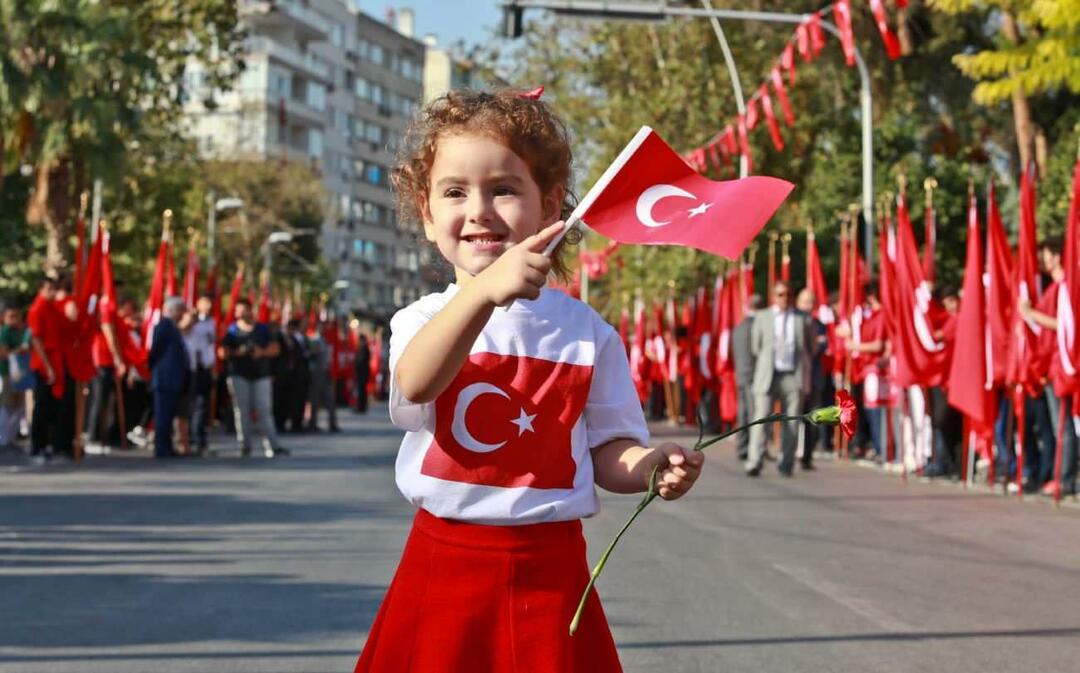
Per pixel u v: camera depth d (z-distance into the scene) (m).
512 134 3.19
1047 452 14.56
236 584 8.98
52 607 8.21
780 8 33.03
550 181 3.27
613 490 3.36
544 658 3.20
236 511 12.92
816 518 12.73
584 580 3.31
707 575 9.45
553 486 3.25
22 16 26.08
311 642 7.33
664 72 35.41
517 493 3.22
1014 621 7.95
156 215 36.72
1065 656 7.09
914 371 16.55
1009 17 24.00
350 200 112.25
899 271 16.72
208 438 25.48
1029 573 9.62
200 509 13.06
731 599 8.55
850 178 35.44
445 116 3.22
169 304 19.88
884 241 18.25
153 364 19.75
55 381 18.34
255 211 66.06
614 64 36.31
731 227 3.04
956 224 35.59
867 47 32.62
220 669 6.75
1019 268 14.23
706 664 6.85
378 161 116.81
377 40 117.56
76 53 26.59
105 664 6.84
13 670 6.71
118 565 9.70
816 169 36.09
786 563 10.00
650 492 3.22
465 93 3.28
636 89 36.62
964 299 15.04
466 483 3.22
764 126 34.19
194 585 8.95
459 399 3.24
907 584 9.15
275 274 67.50
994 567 9.87
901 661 6.95
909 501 14.23
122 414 20.75
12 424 20.33
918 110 35.19
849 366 19.84
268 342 20.67
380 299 117.19
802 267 35.28
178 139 32.66
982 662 6.95
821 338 19.84
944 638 7.49
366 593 8.69
